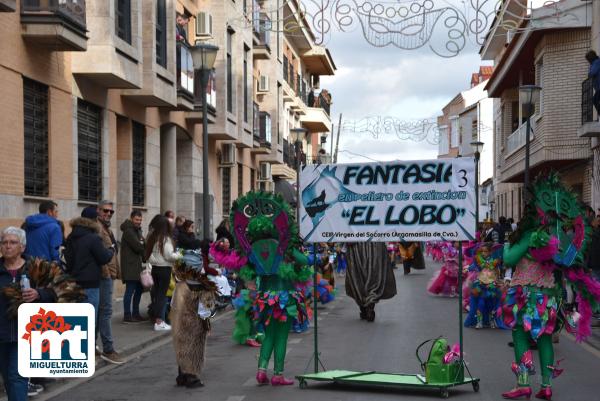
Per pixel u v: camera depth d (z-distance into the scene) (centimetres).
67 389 913
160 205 2358
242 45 2952
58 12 1392
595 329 1406
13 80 1373
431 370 860
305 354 1140
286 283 906
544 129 2598
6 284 678
